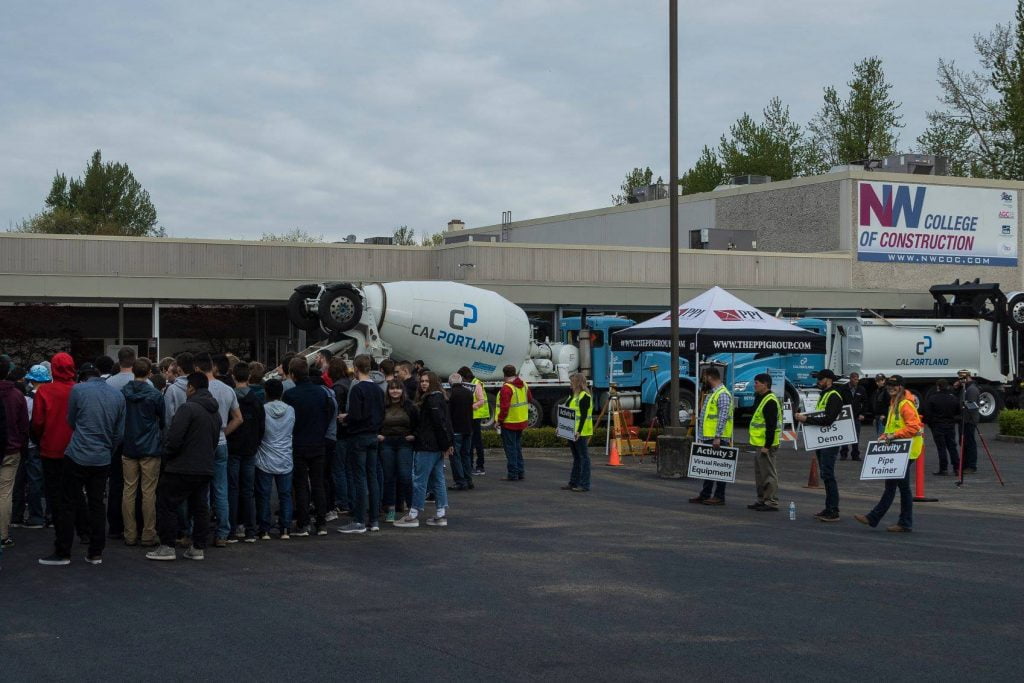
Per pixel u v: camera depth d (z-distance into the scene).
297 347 34.97
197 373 11.62
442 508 14.16
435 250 37.38
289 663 7.80
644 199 58.12
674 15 19.97
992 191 48.94
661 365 29.80
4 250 31.56
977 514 15.98
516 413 19.16
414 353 27.66
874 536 13.64
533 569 11.26
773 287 41.75
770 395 15.93
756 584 10.58
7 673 7.57
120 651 8.12
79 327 34.72
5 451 11.44
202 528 11.66
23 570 11.10
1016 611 9.52
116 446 11.58
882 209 46.56
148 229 86.12
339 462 14.48
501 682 7.36
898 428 14.03
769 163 74.81
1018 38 58.53
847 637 8.60
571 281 37.97
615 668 7.70
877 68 71.12
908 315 45.31
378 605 9.62
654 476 20.41
